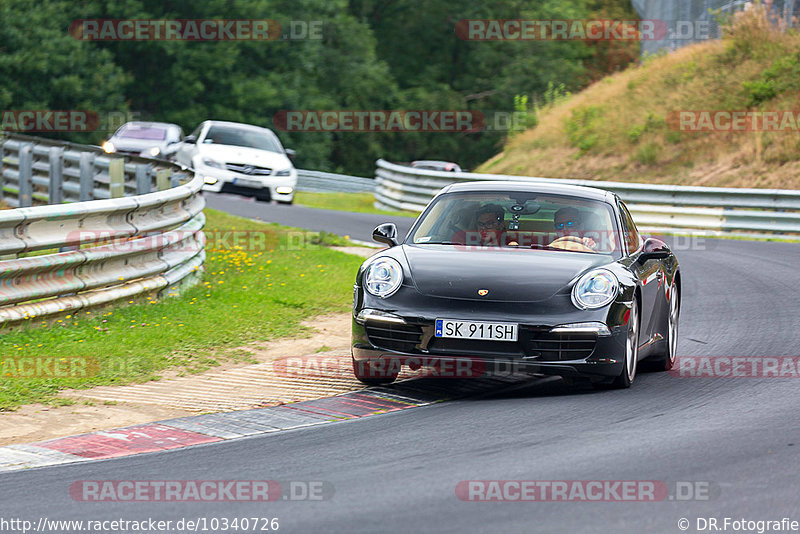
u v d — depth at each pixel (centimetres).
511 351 2509
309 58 18412
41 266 3109
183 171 5159
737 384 2725
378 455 2009
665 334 3023
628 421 2272
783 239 7650
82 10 15938
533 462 1922
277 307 3856
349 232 6706
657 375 2934
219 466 1952
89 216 3412
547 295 2550
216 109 17088
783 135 9819
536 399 2552
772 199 7869
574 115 11925
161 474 1898
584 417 2320
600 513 1612
